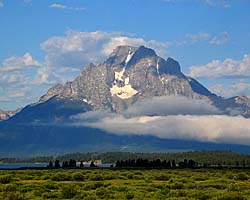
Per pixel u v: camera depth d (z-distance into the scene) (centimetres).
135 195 19438
